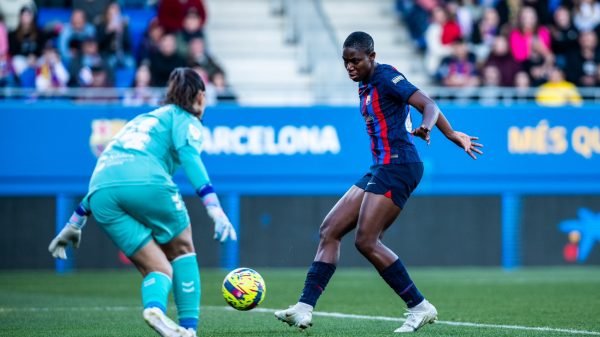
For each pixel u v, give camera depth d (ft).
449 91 200.85
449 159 185.06
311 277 82.69
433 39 225.76
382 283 151.33
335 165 184.14
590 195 189.47
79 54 199.62
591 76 212.84
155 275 67.15
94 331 88.69
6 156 178.70
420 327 84.48
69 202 180.24
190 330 66.03
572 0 228.43
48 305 117.70
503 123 186.70
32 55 200.54
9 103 180.86
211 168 182.19
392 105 81.30
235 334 84.99
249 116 182.91
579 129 188.55
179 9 205.77
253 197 183.32
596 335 83.51
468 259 186.19
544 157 187.62
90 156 180.34
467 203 186.09
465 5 238.89
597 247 189.67
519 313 105.81
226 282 81.97
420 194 184.65
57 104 179.93
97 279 161.27
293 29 239.09
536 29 216.13
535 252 188.03
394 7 253.85
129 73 208.23
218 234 65.72
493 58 207.10
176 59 201.46
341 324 93.71
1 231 178.70
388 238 184.24
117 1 221.66
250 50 235.40
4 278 163.94
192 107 70.13
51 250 71.82
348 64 81.56
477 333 84.33
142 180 67.05
